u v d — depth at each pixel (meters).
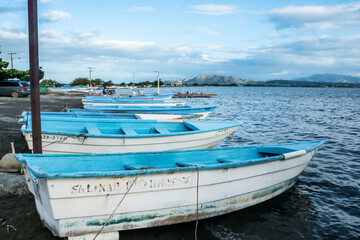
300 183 7.91
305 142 8.08
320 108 35.25
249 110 31.91
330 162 10.05
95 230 4.45
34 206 5.43
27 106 20.34
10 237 4.47
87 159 5.40
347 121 22.03
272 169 6.27
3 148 9.32
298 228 5.55
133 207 4.64
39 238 4.49
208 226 5.39
